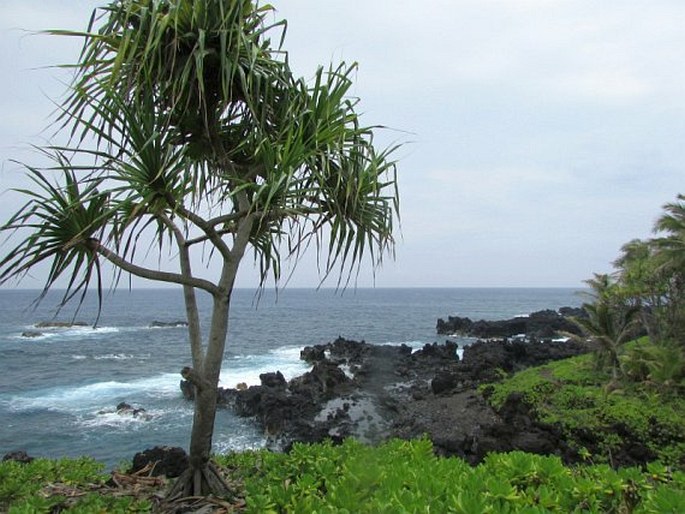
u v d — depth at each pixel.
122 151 3.98
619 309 24.50
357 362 35.12
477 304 124.50
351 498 2.74
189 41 4.21
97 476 5.94
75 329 67.56
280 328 65.56
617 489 3.40
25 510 3.60
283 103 4.52
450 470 3.79
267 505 3.39
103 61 4.09
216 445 19.83
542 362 32.22
